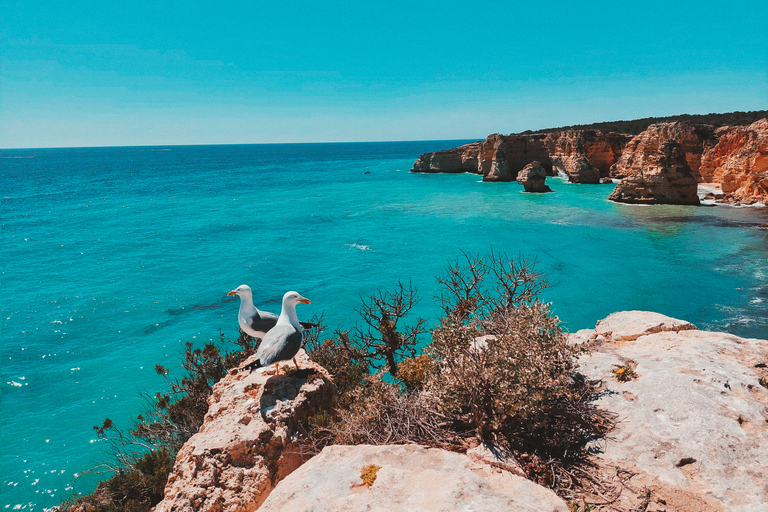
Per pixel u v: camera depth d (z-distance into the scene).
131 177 161.88
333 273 42.84
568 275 38.44
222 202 91.94
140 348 27.78
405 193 96.00
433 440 5.79
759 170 64.00
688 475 5.14
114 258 49.66
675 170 65.88
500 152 105.06
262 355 6.16
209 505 5.39
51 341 28.80
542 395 5.48
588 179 94.06
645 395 6.39
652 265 40.47
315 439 6.17
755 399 6.26
